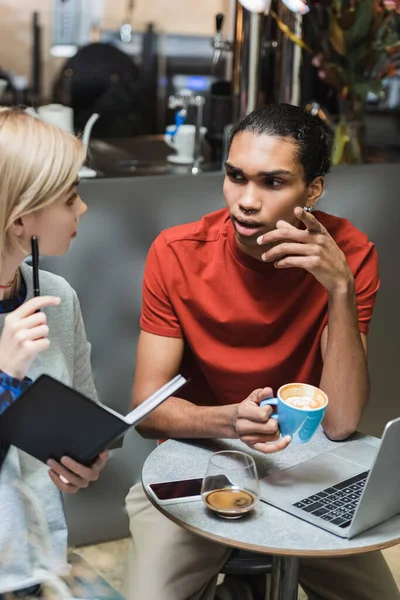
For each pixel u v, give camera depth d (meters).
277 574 1.44
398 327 2.58
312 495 1.37
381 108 3.32
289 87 2.58
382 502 1.28
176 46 4.45
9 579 1.27
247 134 1.54
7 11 4.34
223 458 1.32
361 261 1.75
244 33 2.50
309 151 1.56
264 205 1.55
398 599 1.68
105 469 2.27
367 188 2.44
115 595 1.34
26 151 1.24
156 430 1.58
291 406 1.35
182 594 1.59
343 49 2.47
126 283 2.21
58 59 4.46
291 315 1.70
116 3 4.50
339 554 1.22
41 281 1.42
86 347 1.53
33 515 1.30
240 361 1.69
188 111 2.67
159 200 2.19
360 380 1.59
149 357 1.70
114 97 3.91
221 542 1.24
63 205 1.30
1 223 1.25
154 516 1.67
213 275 1.68
